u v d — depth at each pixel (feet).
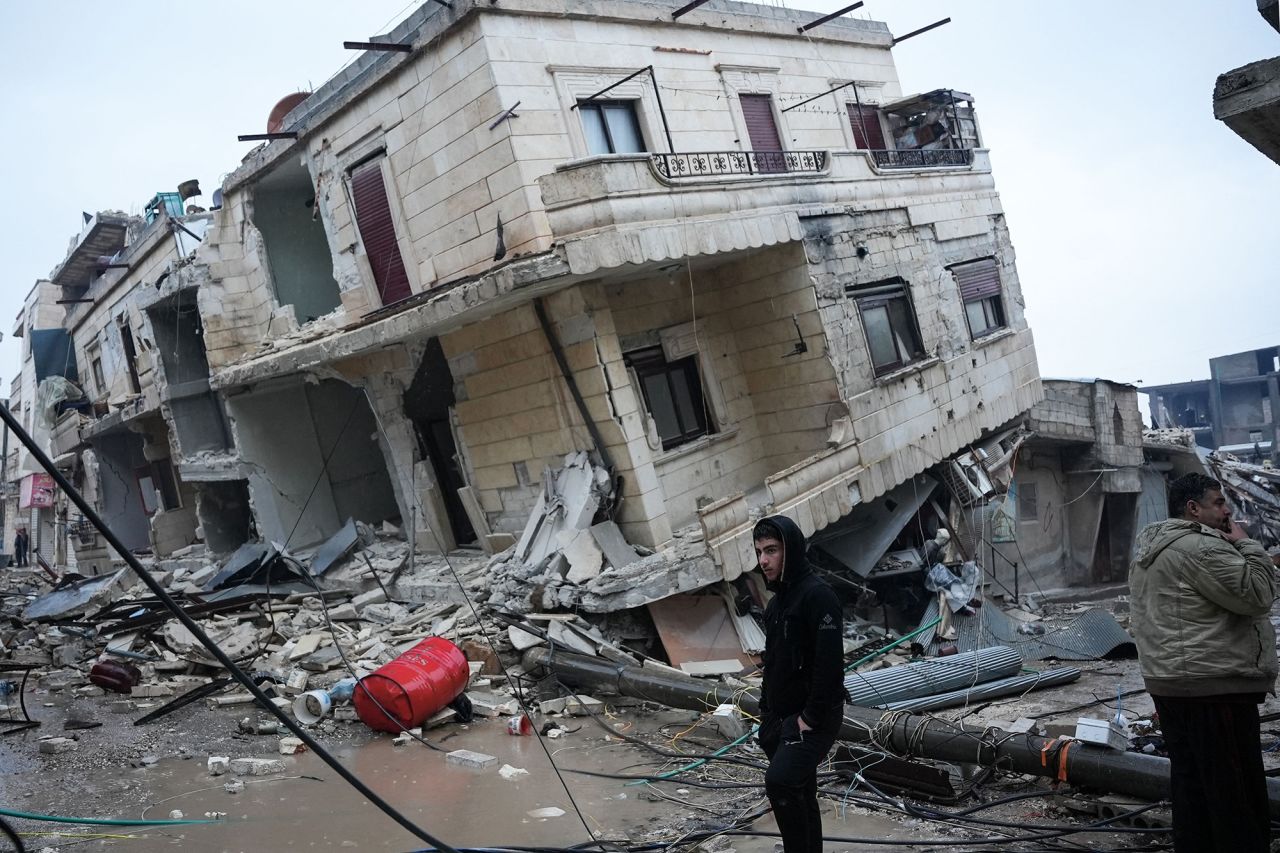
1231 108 14.60
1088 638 39.60
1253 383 119.75
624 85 43.01
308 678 34.60
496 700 31.96
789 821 14.65
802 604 15.03
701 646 36.47
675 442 44.01
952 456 52.80
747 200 41.91
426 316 39.63
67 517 102.32
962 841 17.54
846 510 43.47
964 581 46.14
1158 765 18.08
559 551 38.93
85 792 23.91
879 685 28.71
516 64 39.32
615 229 35.99
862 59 57.67
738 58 49.03
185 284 57.36
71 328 88.99
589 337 39.22
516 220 39.09
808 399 45.80
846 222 47.37
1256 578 13.50
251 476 57.98
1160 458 68.03
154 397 65.92
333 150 47.47
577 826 20.33
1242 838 13.78
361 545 54.39
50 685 37.19
